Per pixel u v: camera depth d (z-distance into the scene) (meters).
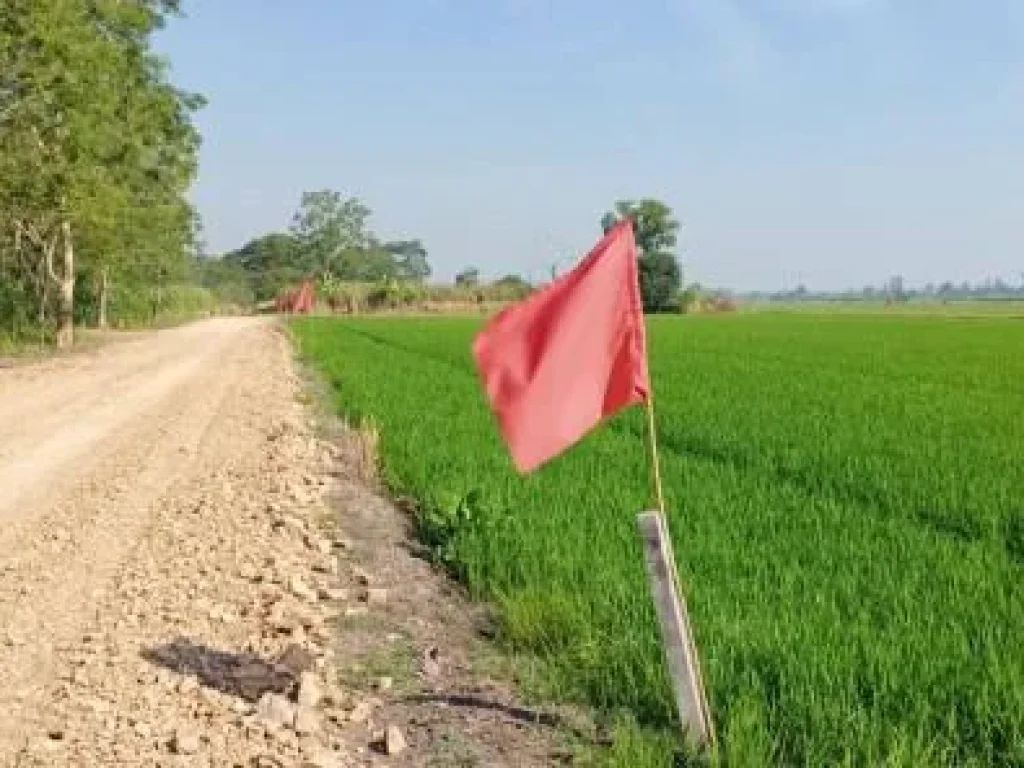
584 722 7.44
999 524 11.98
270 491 15.65
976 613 8.45
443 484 13.85
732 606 8.59
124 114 49.12
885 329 81.19
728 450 17.58
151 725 7.25
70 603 10.13
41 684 8.07
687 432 19.53
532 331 6.41
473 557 10.88
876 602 8.81
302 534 12.91
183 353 50.47
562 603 8.97
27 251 58.34
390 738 6.98
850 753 6.14
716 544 10.60
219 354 49.66
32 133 39.47
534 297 6.45
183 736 6.94
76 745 6.94
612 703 7.68
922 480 14.47
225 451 19.75
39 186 40.59
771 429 20.17
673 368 39.12
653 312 139.62
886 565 9.89
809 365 41.22
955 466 15.70
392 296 133.75
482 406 24.39
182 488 16.00
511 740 7.20
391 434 19.11
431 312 133.62
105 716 7.40
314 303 130.62
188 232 85.31
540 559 10.31
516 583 10.24
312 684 7.79
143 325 91.19
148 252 75.50
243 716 7.41
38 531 13.08
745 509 12.45
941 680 7.05
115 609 9.93
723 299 145.38
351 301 132.75
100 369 40.09
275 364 42.66
